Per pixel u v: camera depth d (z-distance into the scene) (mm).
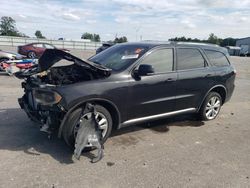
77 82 4391
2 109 6648
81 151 4133
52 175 3752
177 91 5492
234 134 5715
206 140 5297
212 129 5949
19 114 6285
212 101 6387
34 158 4207
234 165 4297
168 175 3893
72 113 4227
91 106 4305
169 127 5918
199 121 6434
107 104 4613
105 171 3920
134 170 3986
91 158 4285
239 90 11258
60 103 4105
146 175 3863
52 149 4535
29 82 4930
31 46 23141
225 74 6406
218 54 6453
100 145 4289
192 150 4785
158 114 5348
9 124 5613
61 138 4516
